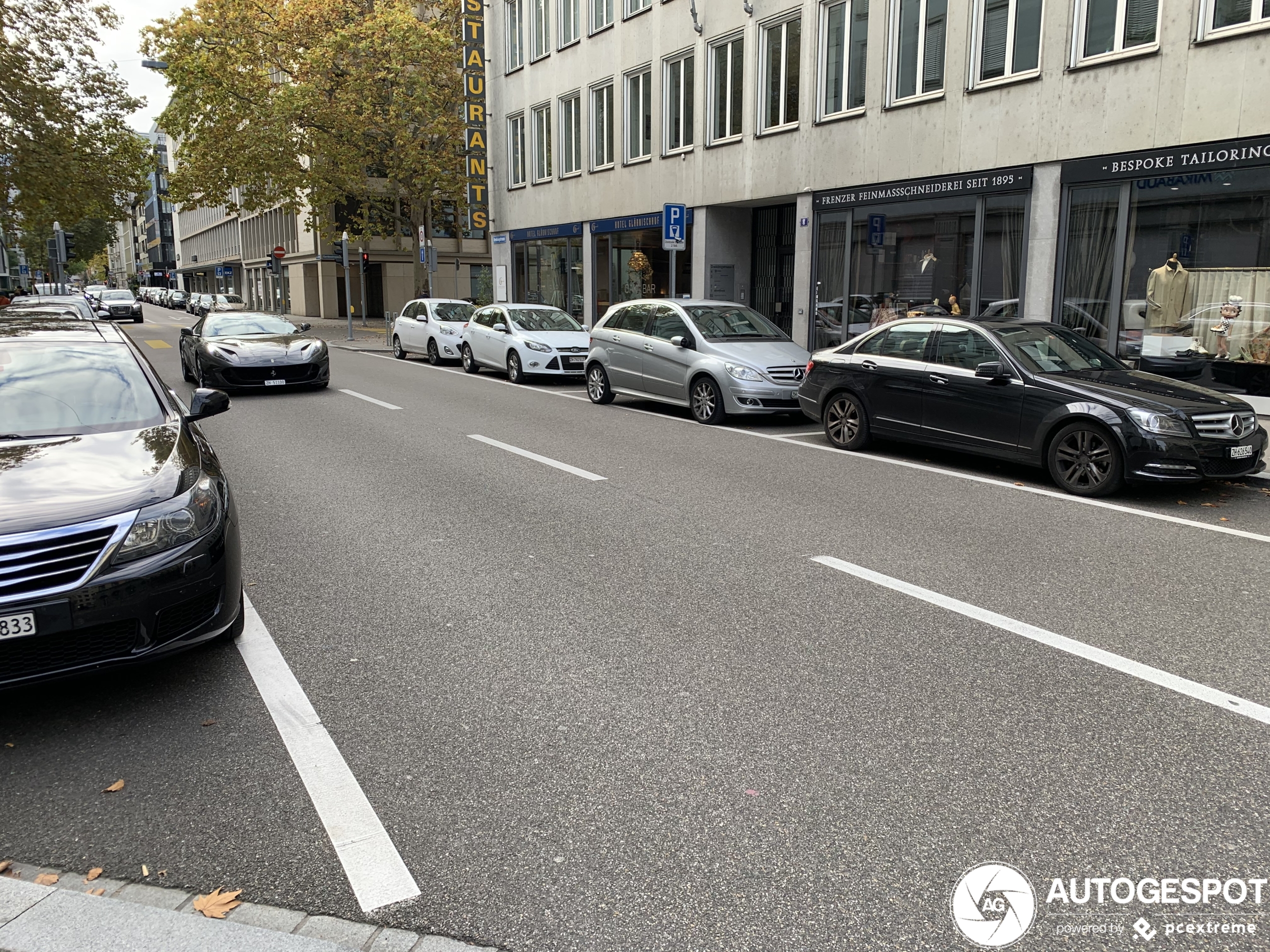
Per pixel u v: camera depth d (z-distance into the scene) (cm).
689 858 271
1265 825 285
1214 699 372
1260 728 347
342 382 1697
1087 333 1351
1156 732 345
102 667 351
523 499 740
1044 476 852
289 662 414
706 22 1989
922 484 809
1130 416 734
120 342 543
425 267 3195
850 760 325
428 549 594
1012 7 1396
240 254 6925
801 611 478
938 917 246
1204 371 1220
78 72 2764
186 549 369
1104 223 1314
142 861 272
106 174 2905
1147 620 463
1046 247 1376
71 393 473
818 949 234
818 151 1744
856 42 1658
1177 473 727
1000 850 274
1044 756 327
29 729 354
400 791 308
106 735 349
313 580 530
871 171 1641
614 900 253
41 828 289
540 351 1648
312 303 5156
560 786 311
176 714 365
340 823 291
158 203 11125
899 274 1620
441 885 260
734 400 1148
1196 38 1177
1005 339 855
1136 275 1287
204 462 425
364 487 783
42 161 2658
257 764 327
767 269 2091
